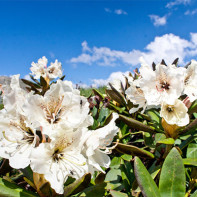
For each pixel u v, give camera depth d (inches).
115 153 18.4
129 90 18.4
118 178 15.5
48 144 10.7
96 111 20.5
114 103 24.2
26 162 11.0
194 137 15.2
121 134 20.0
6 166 13.4
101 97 23.9
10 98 11.6
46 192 11.1
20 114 11.7
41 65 39.6
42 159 10.4
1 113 11.9
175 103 14.8
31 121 10.7
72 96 11.2
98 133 11.8
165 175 12.0
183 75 14.5
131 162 17.4
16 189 11.7
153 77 15.1
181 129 15.4
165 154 15.3
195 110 16.4
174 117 14.8
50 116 11.3
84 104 11.8
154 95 15.1
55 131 10.7
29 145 11.7
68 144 11.2
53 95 11.2
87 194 11.5
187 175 15.1
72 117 11.2
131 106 21.7
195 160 13.6
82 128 11.3
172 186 11.8
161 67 15.0
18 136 11.8
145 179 11.1
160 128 17.7
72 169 10.8
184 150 17.5
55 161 10.9
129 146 14.6
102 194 11.6
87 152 11.2
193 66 15.8
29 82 31.9
